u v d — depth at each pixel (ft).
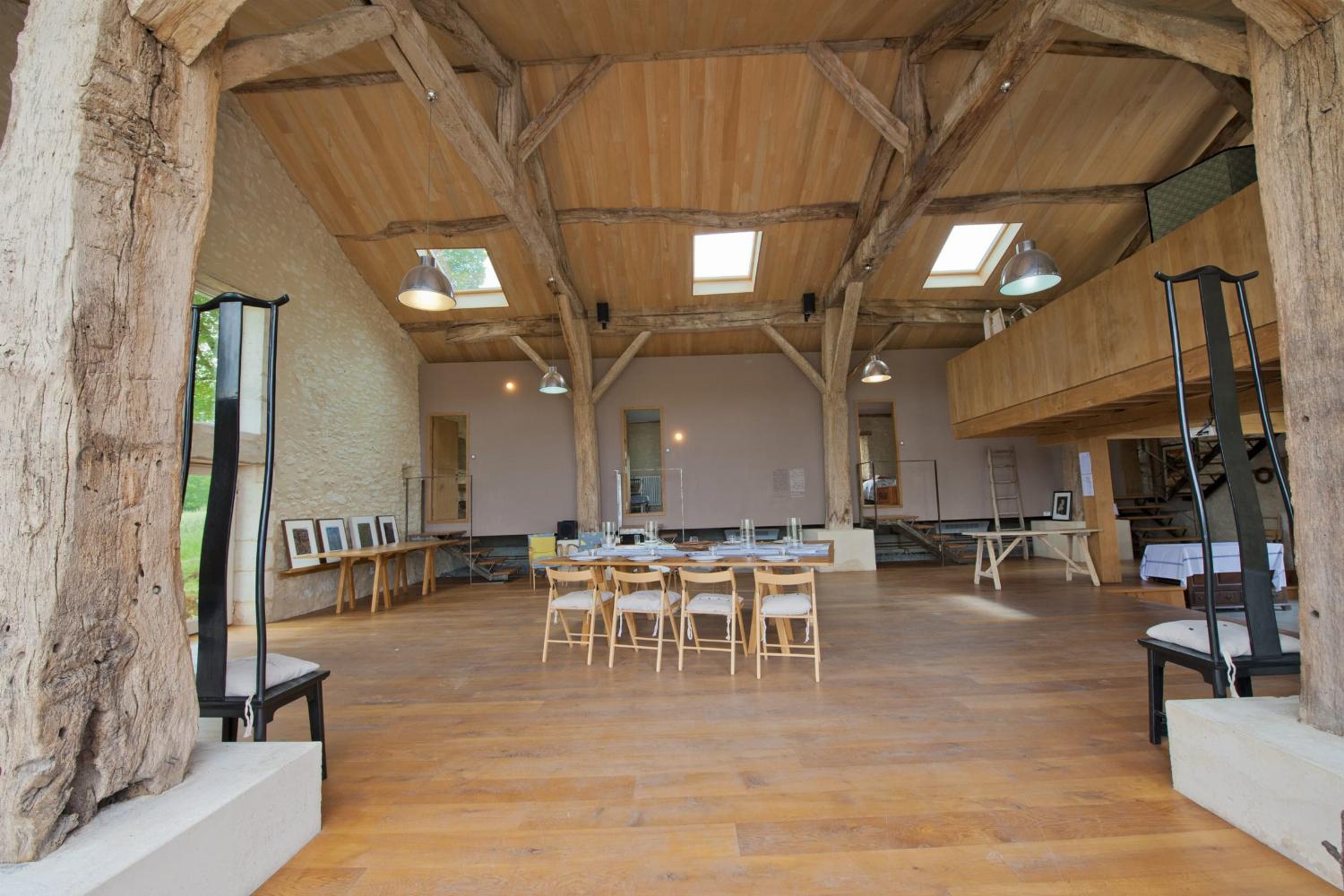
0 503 4.70
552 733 9.27
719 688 11.28
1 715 4.47
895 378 32.99
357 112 20.13
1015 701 10.11
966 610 18.12
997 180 22.44
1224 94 18.06
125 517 5.30
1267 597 7.14
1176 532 32.48
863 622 16.92
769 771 7.75
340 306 25.23
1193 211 17.49
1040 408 18.60
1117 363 15.28
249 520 20.10
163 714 5.49
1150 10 8.79
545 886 5.54
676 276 27.63
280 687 7.26
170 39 5.71
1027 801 6.81
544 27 16.31
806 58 18.28
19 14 13.94
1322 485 5.93
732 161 21.81
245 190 19.85
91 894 4.06
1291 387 6.18
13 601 4.64
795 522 15.72
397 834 6.47
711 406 32.53
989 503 32.37
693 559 13.53
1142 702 9.93
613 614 13.51
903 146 17.31
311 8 15.53
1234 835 6.02
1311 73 5.94
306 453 22.72
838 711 9.84
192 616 18.75
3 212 5.01
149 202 5.58
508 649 15.08
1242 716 6.44
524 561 33.60
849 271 24.38
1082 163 21.86
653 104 19.61
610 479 32.09
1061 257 26.37
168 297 5.74
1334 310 5.81
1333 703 5.86
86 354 5.03
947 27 16.16
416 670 13.17
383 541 27.71
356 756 8.54
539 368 32.60
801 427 32.35
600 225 24.58
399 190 22.98
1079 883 5.39
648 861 5.88
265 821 5.73
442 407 32.48
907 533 31.78
